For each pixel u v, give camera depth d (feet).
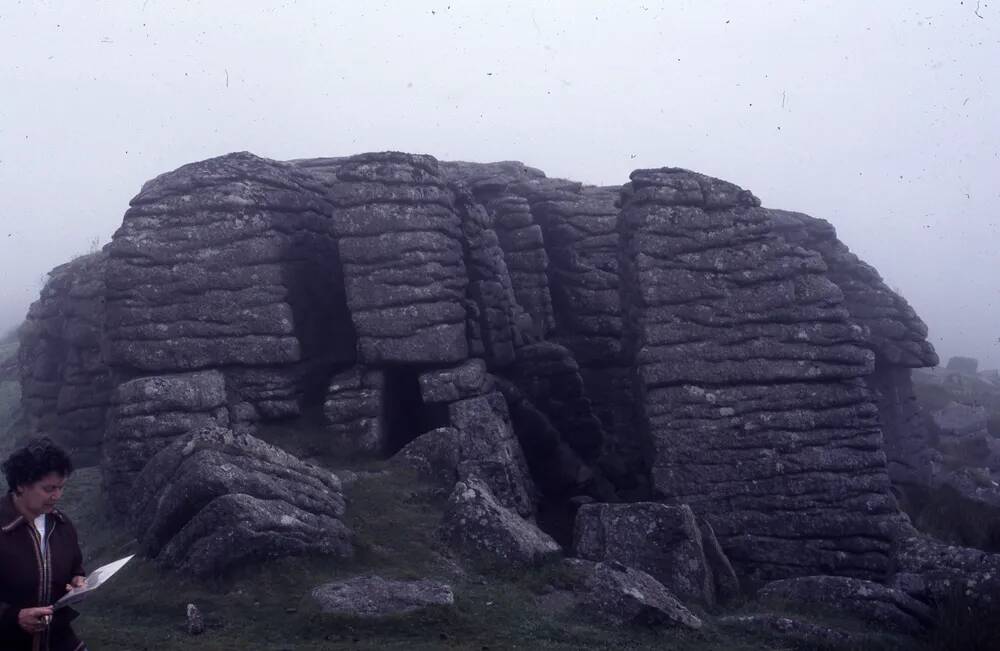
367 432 48.47
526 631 28.94
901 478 67.82
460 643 27.86
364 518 38.17
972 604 33.71
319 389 53.06
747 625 31.99
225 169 52.34
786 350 46.96
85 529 45.32
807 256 48.44
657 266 48.32
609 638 29.12
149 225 50.70
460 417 48.11
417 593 29.96
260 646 27.27
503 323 55.42
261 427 49.60
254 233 50.90
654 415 46.62
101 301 63.10
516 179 74.90
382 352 49.57
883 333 69.97
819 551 43.96
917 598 35.76
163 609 30.60
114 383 50.90
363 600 29.50
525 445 53.93
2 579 16.51
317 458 47.65
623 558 37.32
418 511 40.11
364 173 50.83
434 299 50.49
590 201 72.02
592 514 38.88
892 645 31.32
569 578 34.06
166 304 49.78
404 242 50.37
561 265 68.95
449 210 52.95
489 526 36.27
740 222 48.83
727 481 45.42
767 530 44.60
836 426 46.03
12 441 69.15
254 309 50.08
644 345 47.75
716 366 46.93
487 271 55.42
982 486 67.62
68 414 62.75
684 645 29.45
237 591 31.45
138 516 37.70
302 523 34.04
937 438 88.79
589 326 66.95
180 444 37.37
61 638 17.43
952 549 36.94
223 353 49.44
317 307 54.19
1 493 56.18
